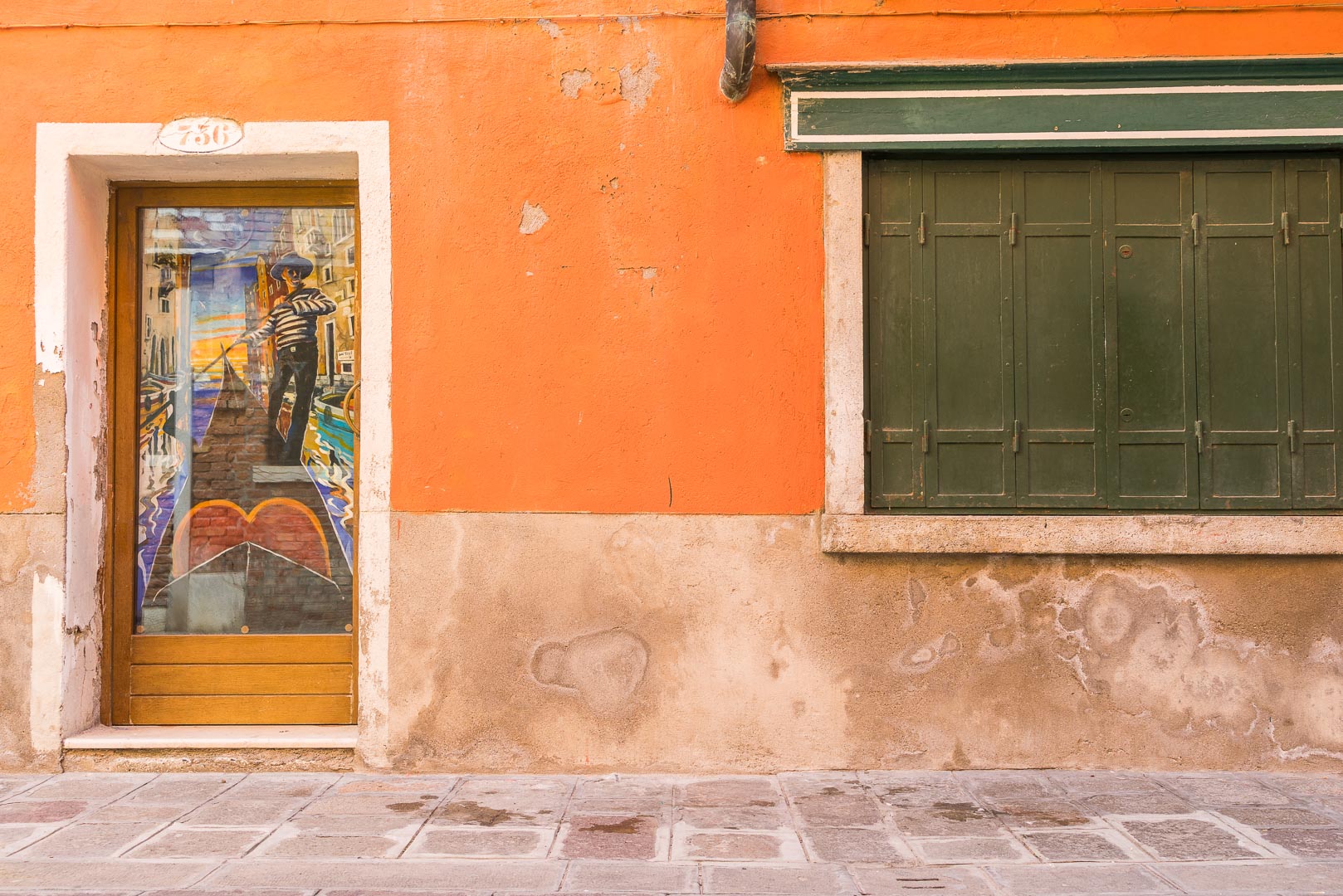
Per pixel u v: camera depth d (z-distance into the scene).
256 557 4.86
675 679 4.46
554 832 3.73
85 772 4.46
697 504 4.48
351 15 4.51
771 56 4.52
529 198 4.52
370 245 4.50
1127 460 4.52
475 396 4.50
